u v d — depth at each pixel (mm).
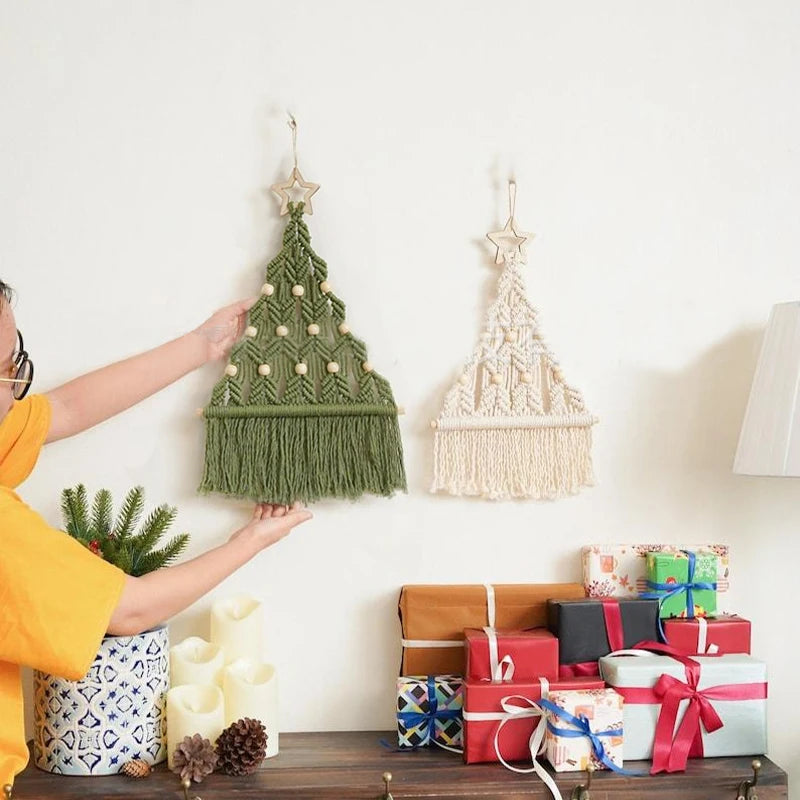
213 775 1423
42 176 1654
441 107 1684
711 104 1709
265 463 1610
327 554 1665
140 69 1664
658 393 1691
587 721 1439
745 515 1695
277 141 1671
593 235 1691
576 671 1545
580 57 1699
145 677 1455
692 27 1710
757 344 1700
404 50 1683
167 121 1666
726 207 1705
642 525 1685
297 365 1618
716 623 1569
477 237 1681
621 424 1687
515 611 1615
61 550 1254
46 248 1653
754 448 1497
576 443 1655
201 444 1656
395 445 1616
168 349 1592
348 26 1678
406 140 1679
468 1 1690
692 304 1697
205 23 1670
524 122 1689
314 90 1672
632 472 1686
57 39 1658
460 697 1551
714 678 1494
